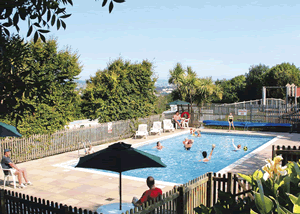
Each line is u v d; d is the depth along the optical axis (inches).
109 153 283.6
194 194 253.0
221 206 121.6
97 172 526.0
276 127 1035.3
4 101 163.6
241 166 547.8
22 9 148.6
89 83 899.4
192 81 1213.1
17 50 183.0
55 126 693.9
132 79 961.5
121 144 296.7
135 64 1003.3
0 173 520.4
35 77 185.8
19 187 434.9
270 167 113.8
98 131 818.2
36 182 463.5
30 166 574.2
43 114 660.1
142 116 995.3
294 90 1574.8
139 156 284.5
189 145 794.2
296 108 1099.9
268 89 2746.1
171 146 850.8
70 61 742.5
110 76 864.3
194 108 1232.2
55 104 709.9
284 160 338.6
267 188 108.0
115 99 893.8
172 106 1282.0
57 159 634.8
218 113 1202.0
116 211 284.5
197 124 1202.0
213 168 610.5
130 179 478.6
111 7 144.2
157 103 1109.7
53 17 161.6
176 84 1246.9
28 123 627.8
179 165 639.8
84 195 395.9
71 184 450.9
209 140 951.6
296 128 996.6
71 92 764.6
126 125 927.0
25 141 617.0
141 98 998.4
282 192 105.3
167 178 543.5
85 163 272.2
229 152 768.3
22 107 173.0
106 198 382.6
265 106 1131.9
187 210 241.4
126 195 394.6
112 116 884.6
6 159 426.6
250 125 1071.0
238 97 3090.6
